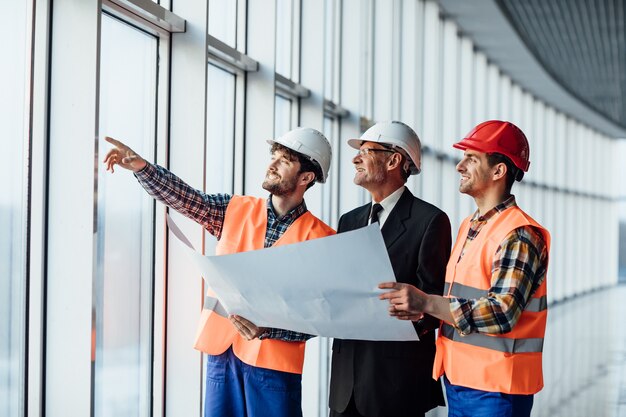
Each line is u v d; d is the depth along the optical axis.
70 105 2.52
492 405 2.27
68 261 2.52
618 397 6.35
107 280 3.11
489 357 2.28
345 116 6.13
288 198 2.64
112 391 3.18
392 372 2.59
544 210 15.34
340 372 2.68
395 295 2.08
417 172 2.79
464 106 9.95
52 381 2.52
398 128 2.73
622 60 12.12
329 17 5.83
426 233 2.62
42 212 2.50
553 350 8.96
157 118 3.38
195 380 3.42
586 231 19.16
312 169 2.62
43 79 2.49
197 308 3.42
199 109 3.36
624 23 9.71
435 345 2.70
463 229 2.49
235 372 2.57
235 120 4.27
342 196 6.13
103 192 3.06
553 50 11.36
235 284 2.17
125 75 3.16
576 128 18.11
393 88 7.45
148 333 3.42
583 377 7.23
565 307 14.98
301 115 5.31
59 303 2.52
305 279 2.10
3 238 2.40
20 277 2.48
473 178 2.37
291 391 2.58
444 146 9.16
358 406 2.61
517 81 13.05
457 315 2.12
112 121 3.09
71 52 2.52
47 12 2.50
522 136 2.40
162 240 3.42
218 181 4.12
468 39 9.95
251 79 4.27
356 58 6.11
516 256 2.19
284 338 2.53
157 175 2.54
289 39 5.25
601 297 17.83
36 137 2.50
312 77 5.31
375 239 2.00
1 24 2.36
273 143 2.63
